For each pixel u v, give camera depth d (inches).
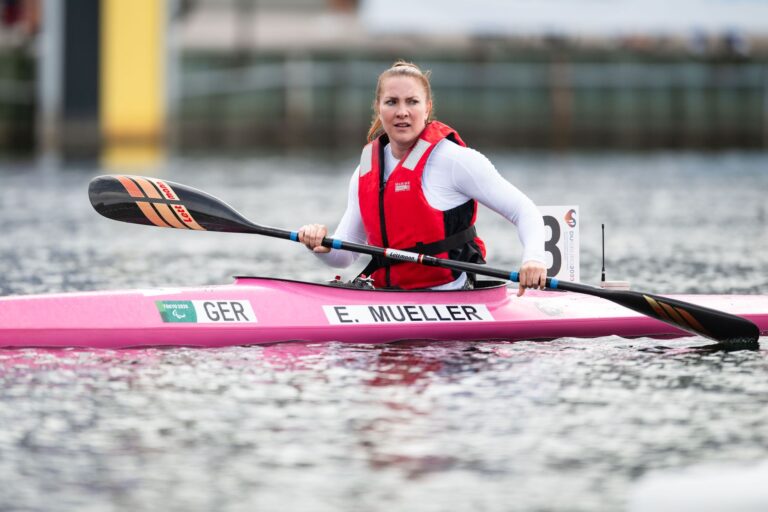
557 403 668.7
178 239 1609.3
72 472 550.9
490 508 509.7
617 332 866.8
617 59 4429.1
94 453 577.6
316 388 699.4
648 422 630.5
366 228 847.7
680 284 1139.9
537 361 776.9
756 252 1407.5
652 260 1339.8
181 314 812.0
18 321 793.6
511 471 553.3
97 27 4121.6
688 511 505.4
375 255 827.4
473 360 776.9
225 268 1298.0
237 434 608.1
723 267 1274.6
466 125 4434.1
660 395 687.7
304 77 4379.9
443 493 526.6
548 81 4431.6
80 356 775.7
